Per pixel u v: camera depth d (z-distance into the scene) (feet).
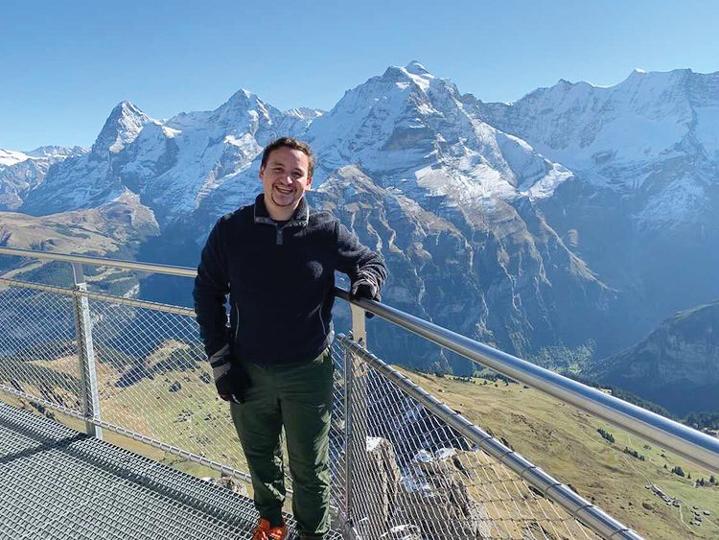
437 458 8.13
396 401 9.38
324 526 11.28
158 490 14.03
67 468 15.01
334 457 12.56
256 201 9.96
